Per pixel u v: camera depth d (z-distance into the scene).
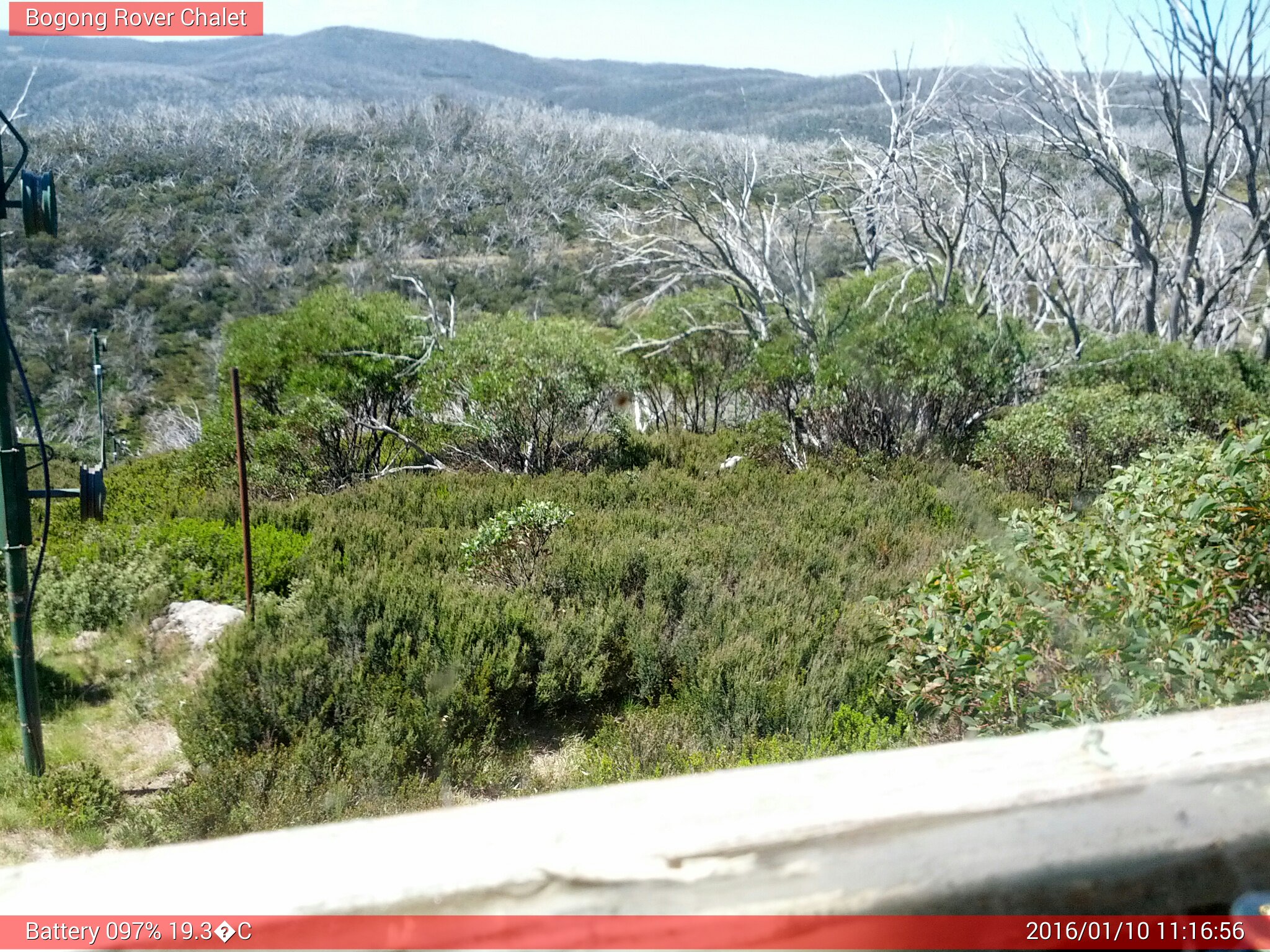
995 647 3.85
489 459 14.16
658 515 10.67
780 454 14.15
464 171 45.41
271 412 14.83
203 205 40.75
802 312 16.41
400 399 14.95
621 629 7.39
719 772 0.91
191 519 10.47
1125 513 3.99
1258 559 3.44
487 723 6.25
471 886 0.74
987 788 0.87
